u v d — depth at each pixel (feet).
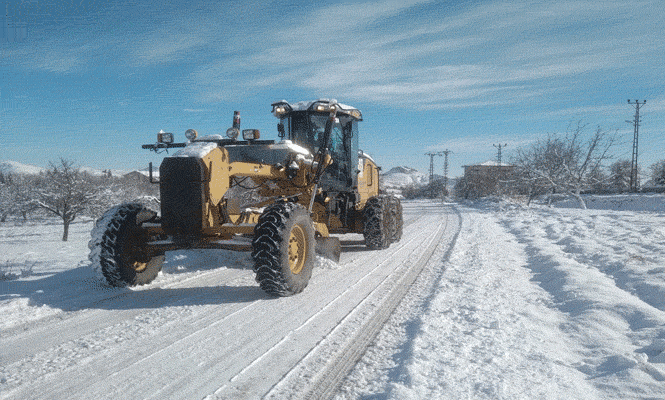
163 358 10.82
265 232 16.22
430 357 10.37
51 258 27.55
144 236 18.39
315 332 12.75
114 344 11.79
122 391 9.07
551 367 9.73
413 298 16.52
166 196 17.29
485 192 150.41
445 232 40.98
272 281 16.11
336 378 9.68
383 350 11.28
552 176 80.43
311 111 28.07
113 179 77.97
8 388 9.20
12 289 17.54
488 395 8.43
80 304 15.71
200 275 21.16
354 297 16.80
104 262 17.28
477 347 11.02
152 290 18.02
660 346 10.52
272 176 20.34
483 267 22.08
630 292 16.65
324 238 22.82
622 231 33.55
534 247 28.19
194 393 9.00
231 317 14.21
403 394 8.46
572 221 44.98
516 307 14.73
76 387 9.25
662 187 118.42
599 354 10.57
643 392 8.44
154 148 19.57
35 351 11.28
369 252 28.68
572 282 17.48
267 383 9.45
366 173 34.27
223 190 17.74
